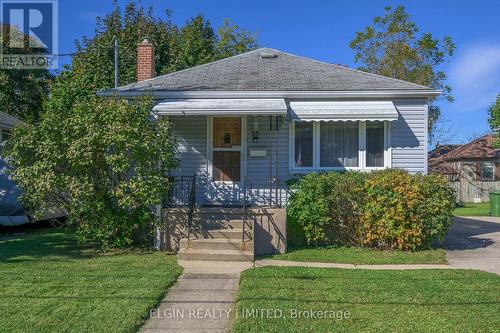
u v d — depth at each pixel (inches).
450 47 1277.1
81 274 311.1
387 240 412.8
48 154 382.3
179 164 426.0
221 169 498.0
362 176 423.8
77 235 412.2
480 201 1304.1
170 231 410.0
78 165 380.8
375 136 490.0
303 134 493.4
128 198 382.0
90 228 403.9
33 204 426.0
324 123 492.1
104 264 345.7
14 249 408.2
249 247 375.2
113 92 485.7
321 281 297.9
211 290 284.0
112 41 964.6
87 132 383.2
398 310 241.4
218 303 258.8
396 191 402.6
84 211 399.5
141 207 401.4
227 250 374.3
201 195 493.7
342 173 440.1
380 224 403.5
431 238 410.6
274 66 578.6
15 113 1229.7
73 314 232.1
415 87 483.8
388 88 479.2
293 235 434.9
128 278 301.3
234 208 424.8
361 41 1318.9
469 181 1332.4
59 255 381.7
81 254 387.2
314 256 383.6
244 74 545.6
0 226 527.8
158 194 388.5
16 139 408.8
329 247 418.9
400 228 399.9
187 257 363.3
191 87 493.0
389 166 484.7
